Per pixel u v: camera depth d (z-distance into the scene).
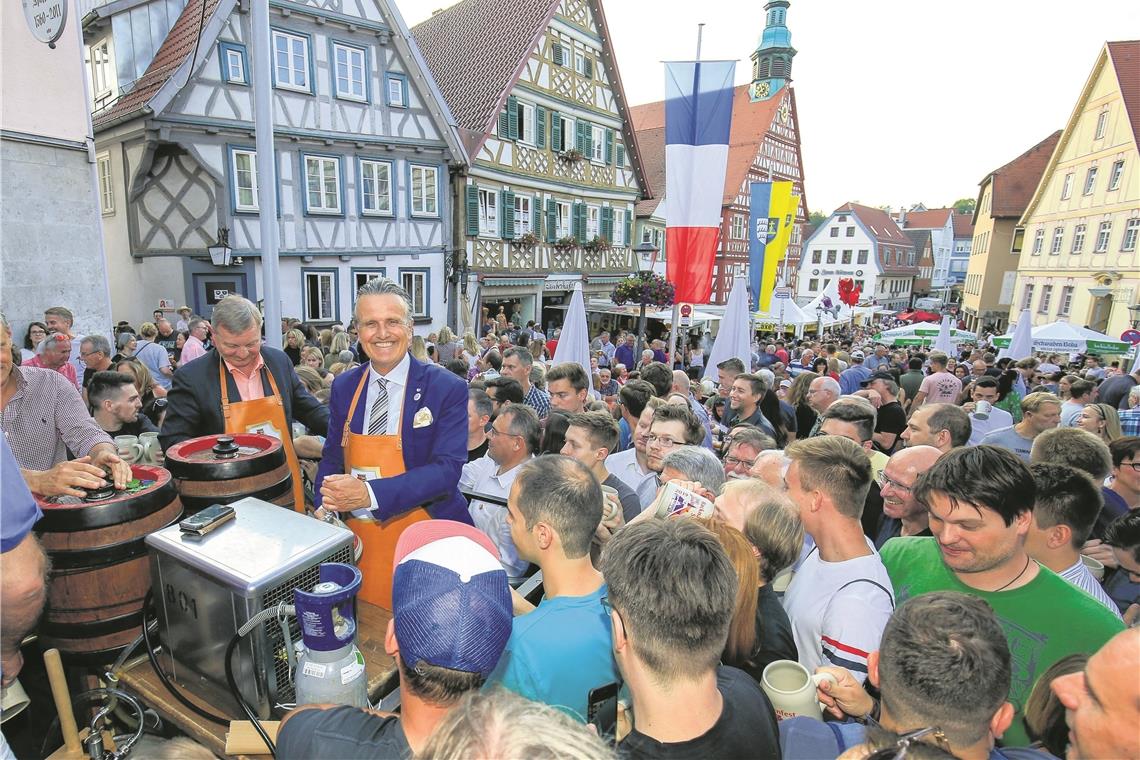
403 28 13.24
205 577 1.37
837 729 1.34
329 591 1.26
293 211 12.29
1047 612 1.71
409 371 2.19
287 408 2.52
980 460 1.73
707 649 1.16
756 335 20.98
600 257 20.73
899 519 2.84
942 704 1.14
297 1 11.79
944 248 61.62
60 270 6.89
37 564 1.21
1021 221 30.38
